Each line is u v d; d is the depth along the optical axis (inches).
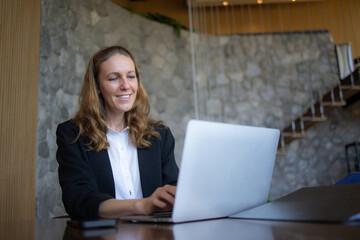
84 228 21.6
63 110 132.0
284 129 203.6
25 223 32.8
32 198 58.6
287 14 236.4
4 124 56.1
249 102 208.2
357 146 191.5
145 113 52.6
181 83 197.0
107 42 164.7
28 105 60.3
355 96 203.9
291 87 213.8
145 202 27.9
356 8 232.8
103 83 48.3
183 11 230.4
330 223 17.5
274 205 24.2
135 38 182.2
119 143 48.1
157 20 196.2
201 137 22.7
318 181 205.2
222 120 201.9
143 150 48.5
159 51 192.4
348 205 19.6
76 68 142.9
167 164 50.9
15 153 57.1
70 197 35.0
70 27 143.1
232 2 229.3
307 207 21.5
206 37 210.7
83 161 43.1
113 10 172.2
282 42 218.8
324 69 217.3
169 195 27.4
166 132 53.0
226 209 25.3
